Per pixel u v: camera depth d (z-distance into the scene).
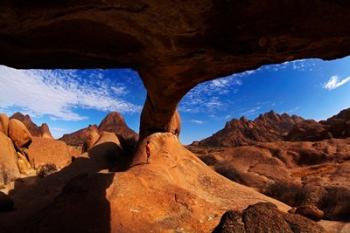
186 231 12.77
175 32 7.74
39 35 8.30
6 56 9.45
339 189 21.23
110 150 28.58
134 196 14.56
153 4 6.37
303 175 31.12
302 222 9.04
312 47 7.46
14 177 26.09
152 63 11.16
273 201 19.55
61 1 6.17
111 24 7.58
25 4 6.07
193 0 6.15
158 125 22.03
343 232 15.77
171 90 15.39
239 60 8.99
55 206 13.25
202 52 8.86
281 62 8.80
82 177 15.58
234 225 8.99
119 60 10.80
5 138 29.56
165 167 19.08
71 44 9.11
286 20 6.54
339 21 6.30
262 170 33.88
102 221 12.38
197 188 18.89
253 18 6.67
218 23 7.00
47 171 29.83
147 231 12.36
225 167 36.03
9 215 14.95
